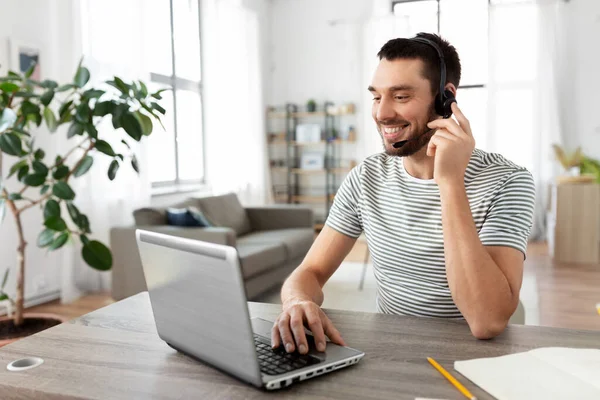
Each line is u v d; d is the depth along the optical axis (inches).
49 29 148.7
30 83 97.8
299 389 31.8
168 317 37.3
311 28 278.8
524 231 45.3
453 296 41.2
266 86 282.8
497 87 246.2
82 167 102.0
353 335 41.3
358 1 269.0
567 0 235.0
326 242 57.0
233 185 238.2
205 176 229.9
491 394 30.2
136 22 170.2
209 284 31.6
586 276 173.6
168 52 210.4
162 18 206.4
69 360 37.7
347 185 57.9
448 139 42.1
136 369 35.8
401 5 264.8
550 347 37.1
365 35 267.3
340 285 163.8
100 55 158.4
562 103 238.5
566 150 239.3
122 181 165.2
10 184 136.1
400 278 52.8
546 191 240.8
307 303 41.2
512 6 243.1
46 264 148.8
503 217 45.8
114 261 137.7
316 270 55.0
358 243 241.1
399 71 46.4
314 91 281.1
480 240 42.0
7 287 137.6
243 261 133.0
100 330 44.1
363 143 274.1
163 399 31.1
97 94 98.0
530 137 245.0
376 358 36.5
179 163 216.8
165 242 35.0
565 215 194.1
